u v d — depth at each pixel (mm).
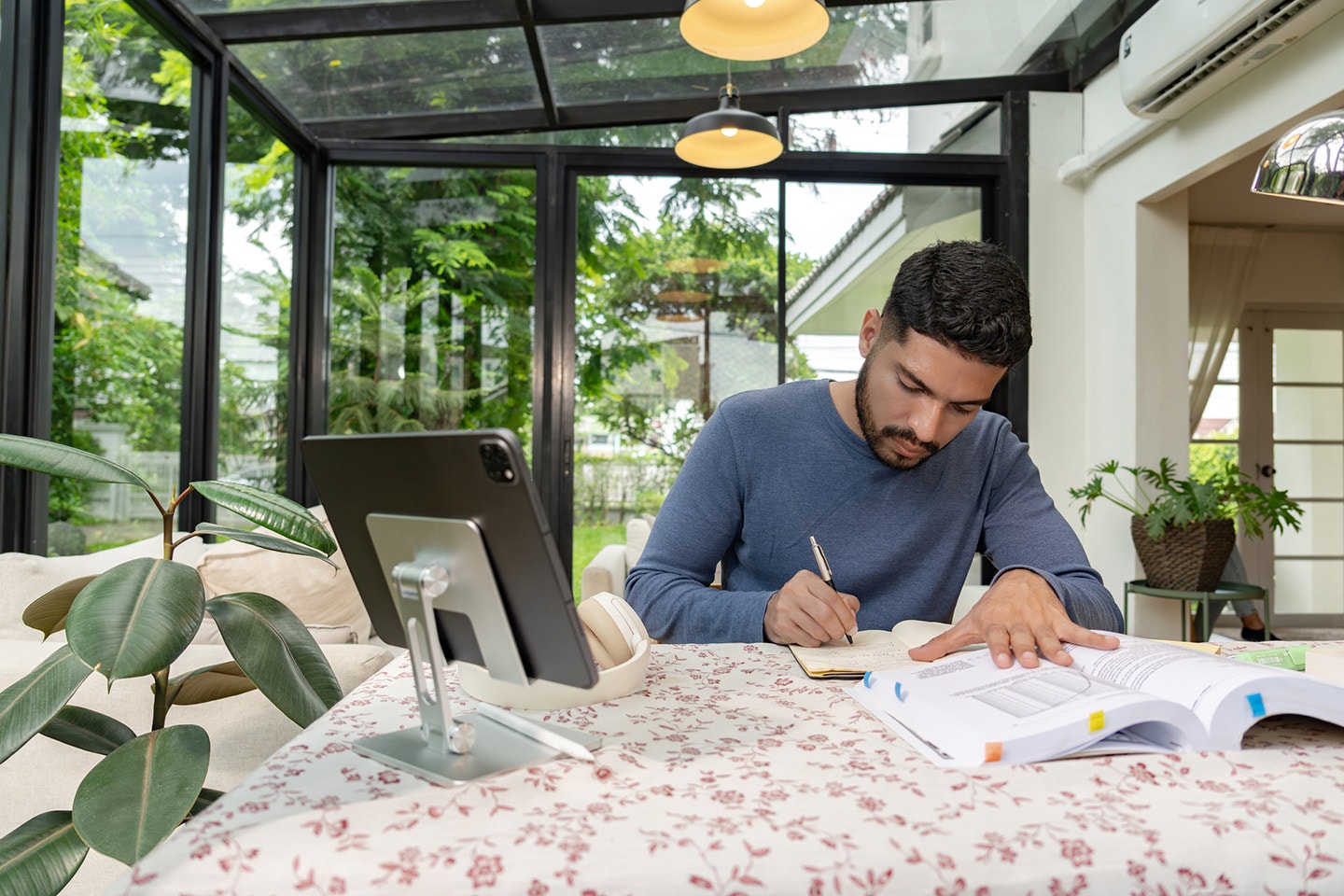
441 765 568
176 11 2836
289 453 3922
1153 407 3709
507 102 4156
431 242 4152
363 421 4094
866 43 3949
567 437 4105
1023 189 4145
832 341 4219
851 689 808
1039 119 4164
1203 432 5266
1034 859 452
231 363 3328
